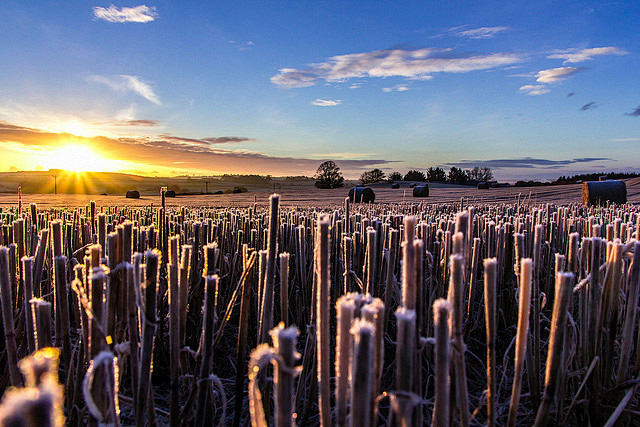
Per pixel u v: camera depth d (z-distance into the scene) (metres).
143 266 1.60
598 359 1.85
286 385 1.01
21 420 0.49
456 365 1.39
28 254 3.20
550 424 2.26
